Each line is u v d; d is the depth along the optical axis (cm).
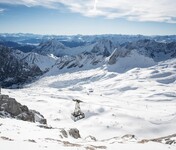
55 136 3984
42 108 12975
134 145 3250
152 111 14412
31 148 2320
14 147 2281
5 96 7012
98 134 9419
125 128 9869
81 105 13425
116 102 19625
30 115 7119
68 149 2531
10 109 6769
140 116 11662
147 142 3572
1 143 2411
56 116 11500
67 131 4978
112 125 10131
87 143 3578
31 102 14688
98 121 10631
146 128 9994
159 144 3375
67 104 13950
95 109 12594
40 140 3133
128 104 18638
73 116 11469
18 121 4997
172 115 12175
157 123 10738
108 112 11975
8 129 3769
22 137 3269
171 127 10081
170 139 4412
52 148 2473
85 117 11531
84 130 9750
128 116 11400
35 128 4397
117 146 3169
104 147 3052
